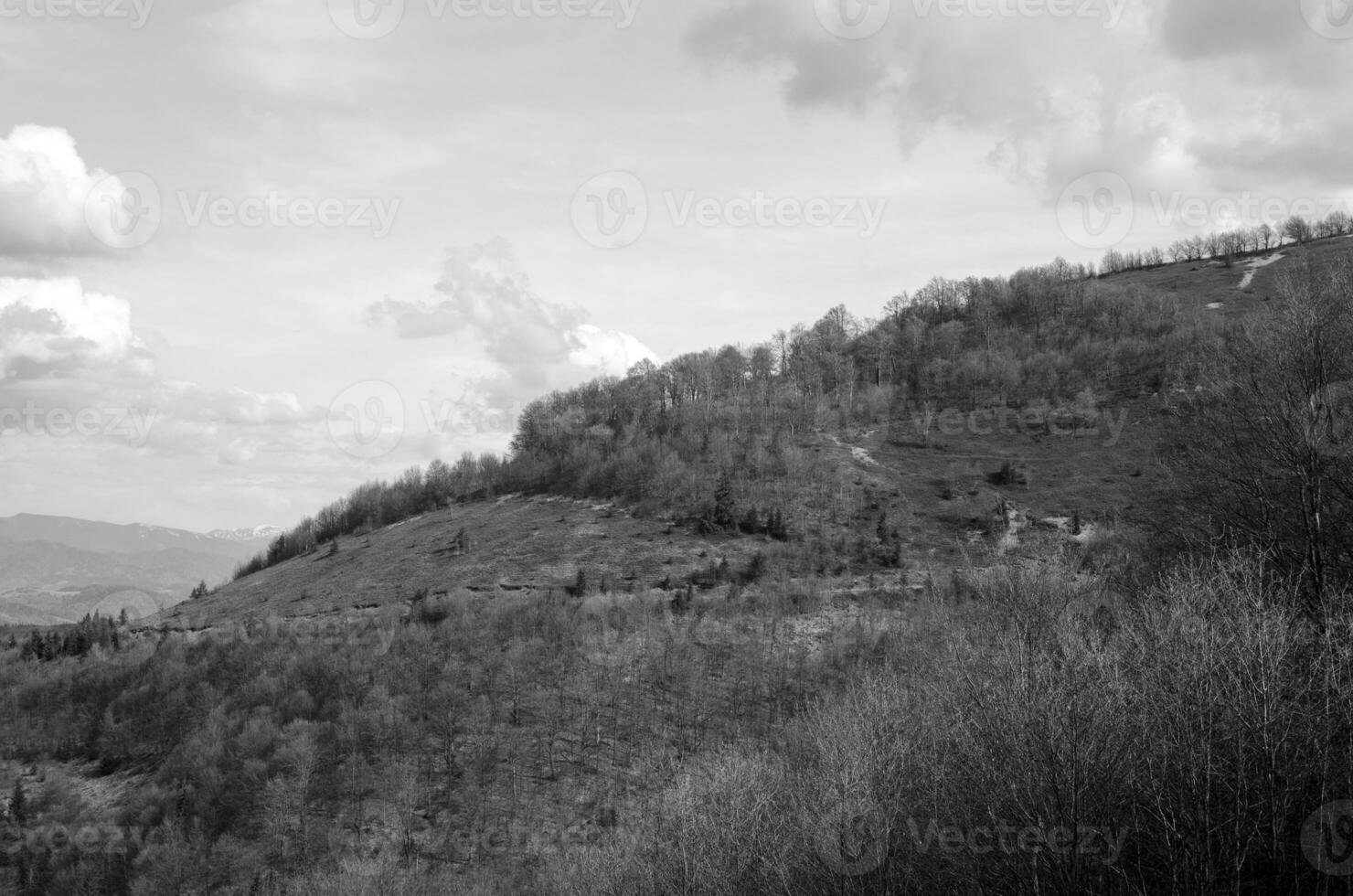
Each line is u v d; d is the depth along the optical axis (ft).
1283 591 127.24
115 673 456.86
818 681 336.49
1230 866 107.65
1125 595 173.37
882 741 163.22
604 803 298.35
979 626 181.27
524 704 368.68
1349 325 154.61
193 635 524.52
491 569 549.13
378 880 269.64
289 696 383.86
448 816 309.42
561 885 235.81
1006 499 556.51
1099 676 121.80
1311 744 107.14
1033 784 115.96
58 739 412.16
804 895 158.92
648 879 195.42
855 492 602.03
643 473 655.76
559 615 429.79
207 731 364.79
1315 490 144.25
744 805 189.57
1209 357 214.48
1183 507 173.88
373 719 353.92
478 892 257.96
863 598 445.37
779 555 517.55
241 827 309.63
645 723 347.56
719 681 371.97
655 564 527.81
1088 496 536.83
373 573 593.01
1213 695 110.11
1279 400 153.17
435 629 434.71
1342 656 109.19
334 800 318.04
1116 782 113.09
